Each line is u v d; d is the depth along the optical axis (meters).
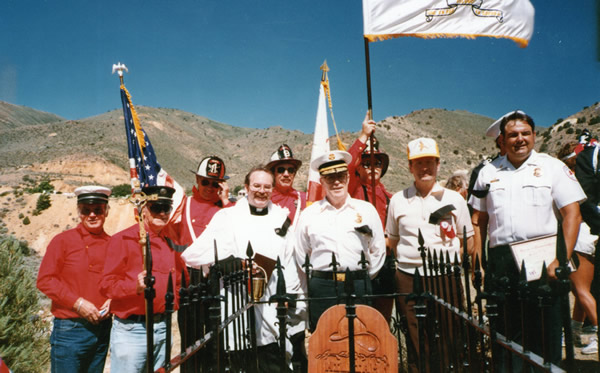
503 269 3.44
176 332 6.96
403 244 4.05
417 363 3.88
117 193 99.12
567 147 5.20
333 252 3.49
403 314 4.02
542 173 3.40
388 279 4.36
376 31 4.75
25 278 5.89
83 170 152.62
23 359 5.30
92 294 3.89
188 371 2.46
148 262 2.08
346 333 2.79
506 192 3.49
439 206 3.88
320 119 5.57
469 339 2.56
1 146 176.50
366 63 4.91
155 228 3.66
